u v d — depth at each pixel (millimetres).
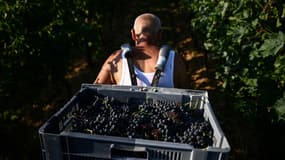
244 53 3555
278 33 2867
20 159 5105
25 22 4844
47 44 5070
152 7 11734
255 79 3285
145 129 1816
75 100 2012
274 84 3180
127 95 2137
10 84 4746
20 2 4797
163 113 1963
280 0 3064
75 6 6176
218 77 4844
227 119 5863
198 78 7387
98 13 8000
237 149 5156
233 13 3781
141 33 2475
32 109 6105
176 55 2438
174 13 11141
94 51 8516
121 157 1624
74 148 1653
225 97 6000
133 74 2357
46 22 5152
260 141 4648
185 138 1742
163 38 9547
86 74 7715
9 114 5125
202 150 1521
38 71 5223
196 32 7547
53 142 1642
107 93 2154
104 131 1762
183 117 1956
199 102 2055
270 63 3230
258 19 3207
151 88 2123
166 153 1577
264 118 3895
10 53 4613
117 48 9008
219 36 4676
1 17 4602
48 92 6879
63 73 5898
